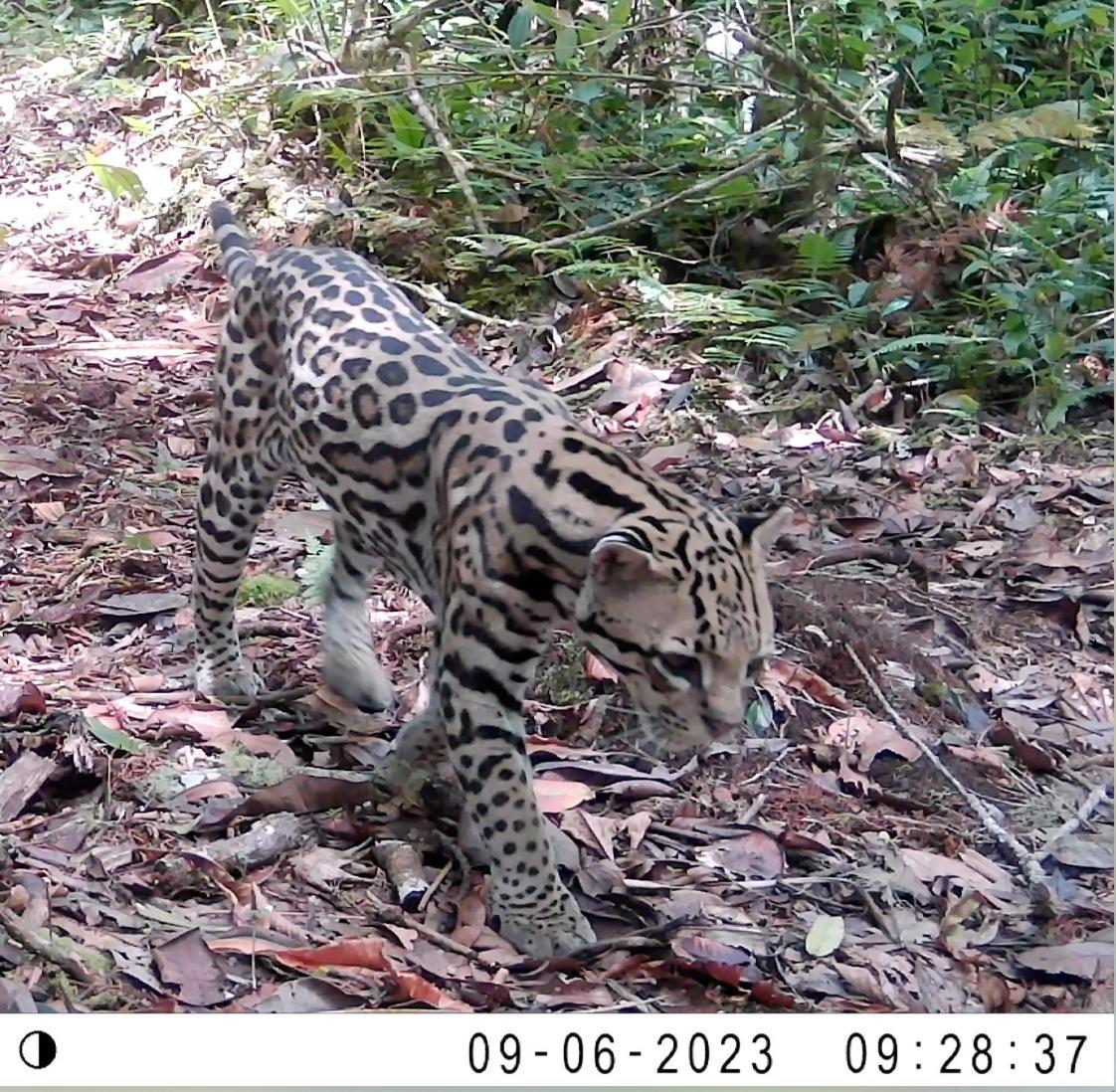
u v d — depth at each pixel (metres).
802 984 2.32
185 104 5.33
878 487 3.36
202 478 2.71
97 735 2.56
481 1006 2.26
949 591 3.06
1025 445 3.48
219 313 4.14
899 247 3.92
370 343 2.53
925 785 2.66
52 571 3.01
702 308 3.80
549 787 2.57
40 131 5.54
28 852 2.38
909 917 2.43
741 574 2.29
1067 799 2.66
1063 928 2.43
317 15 4.90
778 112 4.43
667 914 2.40
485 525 2.35
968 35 4.37
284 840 2.43
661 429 3.51
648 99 4.69
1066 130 3.81
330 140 4.74
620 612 2.27
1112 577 3.07
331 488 2.56
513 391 2.47
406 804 2.53
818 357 3.76
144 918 2.31
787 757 2.69
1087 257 3.70
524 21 4.31
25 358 3.75
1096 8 4.29
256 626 2.92
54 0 6.87
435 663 2.50
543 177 4.35
